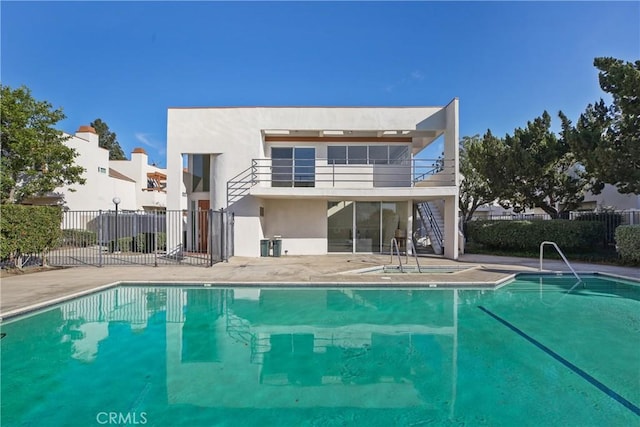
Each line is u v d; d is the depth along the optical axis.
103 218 19.02
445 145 14.48
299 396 3.79
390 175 15.64
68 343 5.35
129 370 4.43
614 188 18.64
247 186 14.13
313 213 15.48
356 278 9.32
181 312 7.00
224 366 4.58
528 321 6.39
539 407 3.51
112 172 27.83
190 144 14.22
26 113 15.94
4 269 10.36
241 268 11.06
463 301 7.80
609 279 9.86
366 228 15.55
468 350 5.05
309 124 14.24
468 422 3.25
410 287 8.85
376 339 5.57
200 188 15.41
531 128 16.39
